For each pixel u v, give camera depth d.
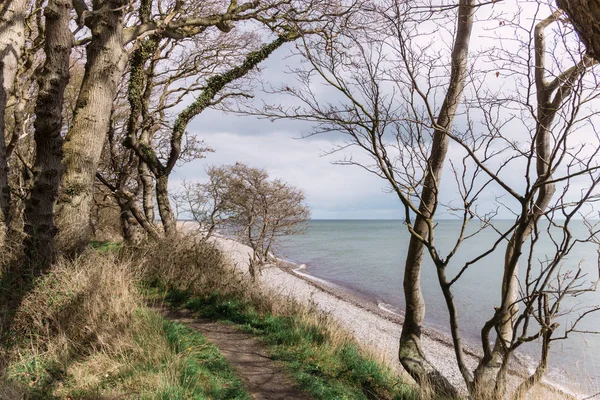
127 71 13.41
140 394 3.94
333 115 5.29
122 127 14.48
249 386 4.96
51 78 5.96
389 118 5.04
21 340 4.64
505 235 4.92
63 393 3.96
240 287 9.10
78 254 6.43
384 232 106.56
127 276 6.25
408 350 6.52
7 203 5.94
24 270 5.29
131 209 13.25
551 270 4.65
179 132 12.97
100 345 4.80
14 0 6.45
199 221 13.02
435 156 6.12
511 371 6.97
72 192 7.05
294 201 12.91
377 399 5.59
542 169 5.58
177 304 8.00
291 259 38.06
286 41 10.73
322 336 6.98
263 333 6.95
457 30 5.55
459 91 5.70
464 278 27.83
